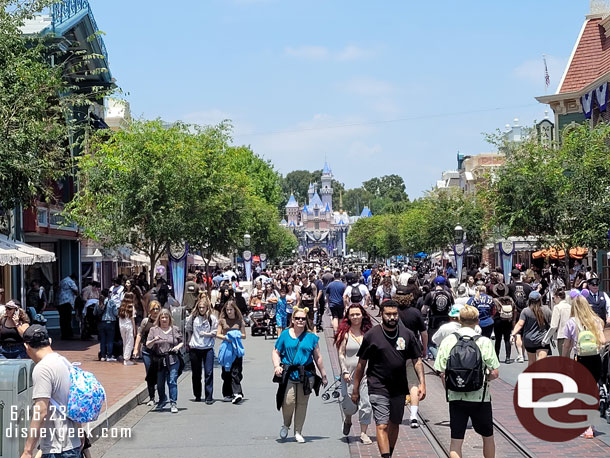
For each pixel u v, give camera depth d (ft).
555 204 109.19
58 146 63.10
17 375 29.94
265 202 257.75
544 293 102.73
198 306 51.47
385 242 362.12
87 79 105.40
